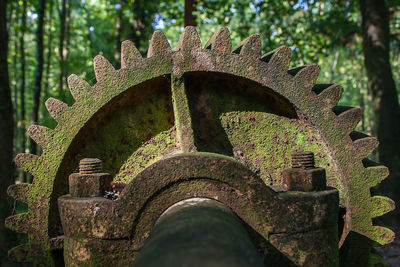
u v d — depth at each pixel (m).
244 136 4.98
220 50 4.64
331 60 27.80
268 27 14.65
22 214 4.65
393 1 11.71
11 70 19.73
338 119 4.66
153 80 4.70
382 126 11.58
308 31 15.25
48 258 4.66
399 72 26.67
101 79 4.62
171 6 15.66
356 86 27.36
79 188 4.12
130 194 3.77
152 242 2.59
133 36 14.32
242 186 3.73
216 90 5.01
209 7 14.24
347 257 4.68
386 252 7.55
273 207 3.75
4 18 7.00
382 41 11.75
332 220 3.97
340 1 15.68
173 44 21.91
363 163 4.98
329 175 4.80
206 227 2.56
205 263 1.87
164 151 4.91
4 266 6.23
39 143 4.62
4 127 6.67
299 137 4.94
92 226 3.85
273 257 3.76
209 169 3.72
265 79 4.64
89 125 4.77
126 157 4.93
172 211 3.42
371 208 4.64
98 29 20.61
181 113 4.57
